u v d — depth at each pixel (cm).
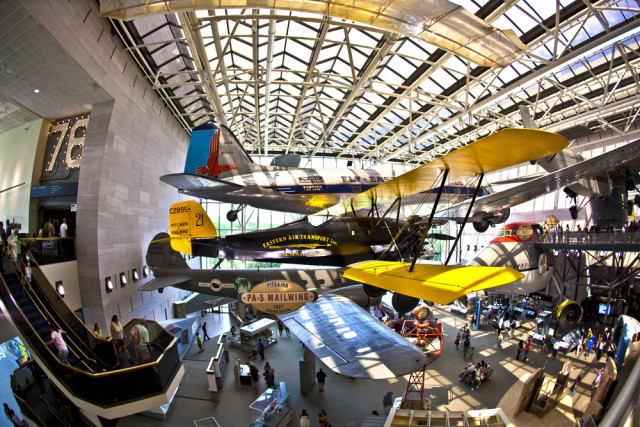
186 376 1145
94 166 1022
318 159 2884
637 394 310
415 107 1811
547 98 1586
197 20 825
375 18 739
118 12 633
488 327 1620
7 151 1173
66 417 764
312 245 820
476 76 1408
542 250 1459
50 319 736
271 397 895
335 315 900
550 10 1007
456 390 1027
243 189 1111
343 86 1309
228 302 2041
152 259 1216
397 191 691
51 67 860
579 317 1292
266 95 1354
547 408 891
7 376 1030
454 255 2645
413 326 1405
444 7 689
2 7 669
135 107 1200
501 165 457
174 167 1730
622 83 1392
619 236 1138
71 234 1134
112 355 705
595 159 879
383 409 933
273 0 657
